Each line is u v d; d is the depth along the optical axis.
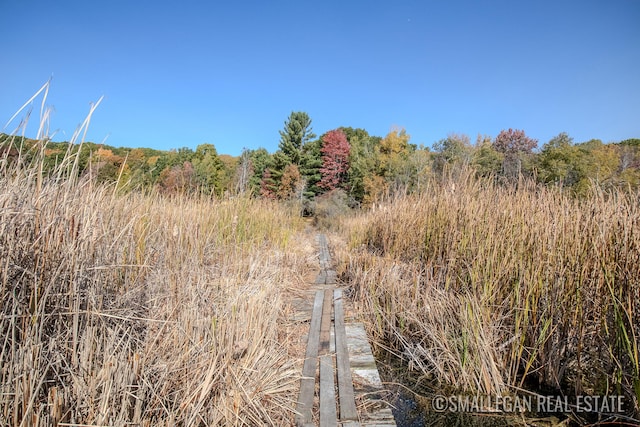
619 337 2.13
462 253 3.82
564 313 2.51
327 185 36.09
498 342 2.84
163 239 3.58
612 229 2.40
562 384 2.59
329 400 2.30
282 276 5.30
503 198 4.03
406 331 3.49
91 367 1.55
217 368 1.95
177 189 5.68
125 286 2.31
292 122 35.78
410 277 4.50
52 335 1.59
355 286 5.09
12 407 1.27
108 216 2.53
